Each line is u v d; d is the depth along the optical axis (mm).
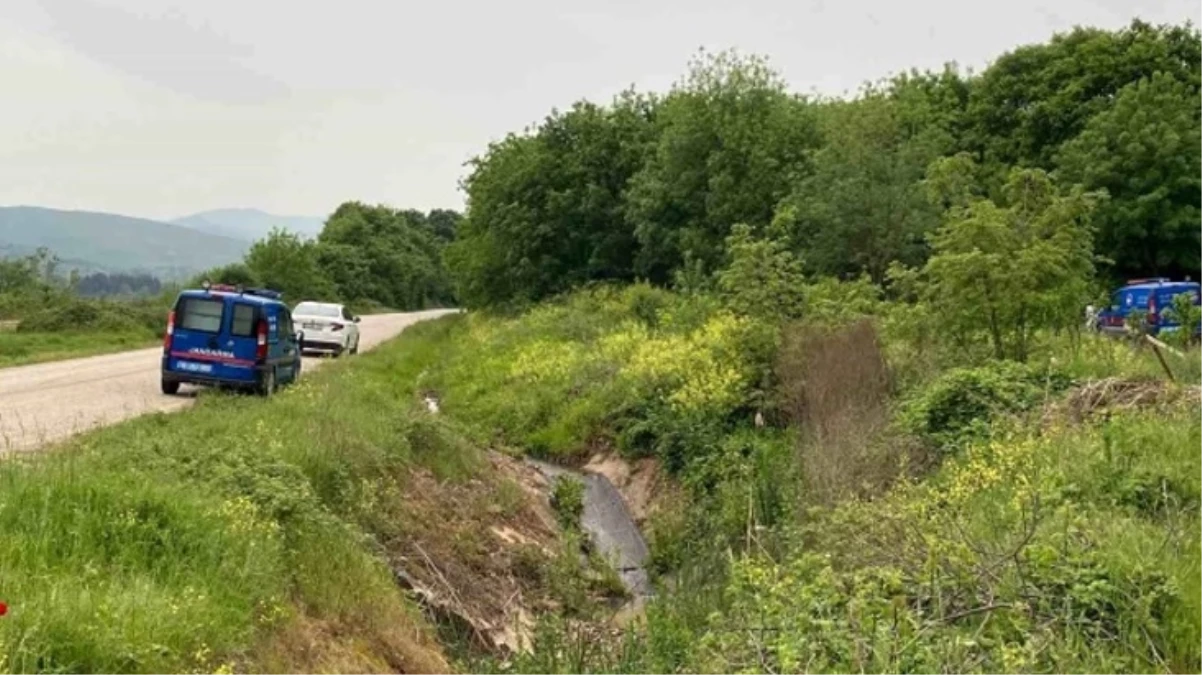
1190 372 11805
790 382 14117
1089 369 11891
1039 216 13281
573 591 10500
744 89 31406
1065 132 34688
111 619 4762
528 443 18281
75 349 27016
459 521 11180
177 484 7363
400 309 91250
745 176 29734
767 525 10656
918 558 6031
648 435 16109
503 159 39344
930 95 40125
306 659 6223
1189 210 29438
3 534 5512
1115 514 6680
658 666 6949
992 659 4695
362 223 94688
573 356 22281
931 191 20359
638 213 33281
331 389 15000
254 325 16641
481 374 23625
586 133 38094
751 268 16938
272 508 7691
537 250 37906
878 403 11727
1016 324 12859
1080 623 5105
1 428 12430
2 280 43281
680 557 11500
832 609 5410
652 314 26469
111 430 10461
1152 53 34781
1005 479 7934
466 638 8789
